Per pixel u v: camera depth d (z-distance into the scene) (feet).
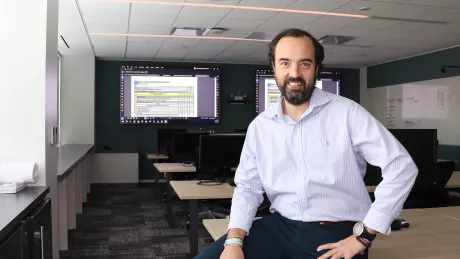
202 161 13.01
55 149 9.87
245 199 5.10
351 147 4.69
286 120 4.93
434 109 26.94
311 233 4.75
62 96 27.99
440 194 11.47
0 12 8.55
